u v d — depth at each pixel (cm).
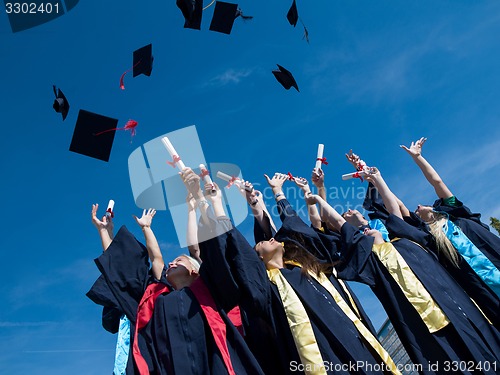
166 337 225
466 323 244
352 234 262
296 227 257
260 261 236
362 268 256
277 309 236
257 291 229
